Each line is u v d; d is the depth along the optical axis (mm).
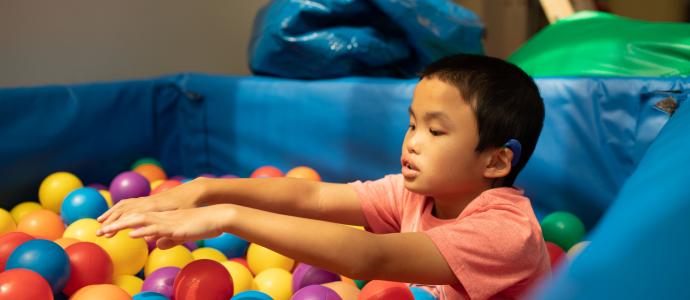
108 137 2195
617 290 411
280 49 2043
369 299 1044
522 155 1135
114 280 1335
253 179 1232
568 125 1565
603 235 508
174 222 933
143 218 933
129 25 2420
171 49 2559
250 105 2178
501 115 1069
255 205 1217
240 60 2828
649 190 601
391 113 1848
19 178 1939
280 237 931
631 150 1489
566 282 443
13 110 1911
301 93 2043
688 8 3738
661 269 427
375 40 1979
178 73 2584
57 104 2037
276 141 2129
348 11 1975
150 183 2008
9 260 1204
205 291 1082
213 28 2693
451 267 981
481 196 1087
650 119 1461
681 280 418
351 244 938
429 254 979
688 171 592
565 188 1591
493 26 3668
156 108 2354
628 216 530
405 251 968
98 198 1637
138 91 2285
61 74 2250
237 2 2777
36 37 2172
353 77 1991
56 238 1573
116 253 1359
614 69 1739
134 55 2447
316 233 936
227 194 1182
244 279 1336
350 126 1942
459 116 1055
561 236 1503
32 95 1965
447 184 1076
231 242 1595
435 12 2002
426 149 1066
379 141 1885
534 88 1151
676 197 523
